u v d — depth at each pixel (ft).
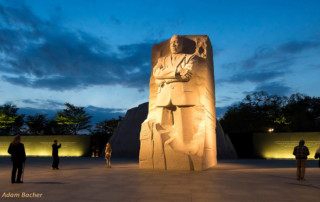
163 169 37.65
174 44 39.11
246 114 153.58
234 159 77.56
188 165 36.50
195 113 37.76
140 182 25.99
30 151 94.12
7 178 29.76
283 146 77.25
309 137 73.46
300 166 27.91
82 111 151.53
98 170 38.81
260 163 54.65
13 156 25.99
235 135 89.30
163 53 43.24
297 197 19.11
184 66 37.22
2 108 140.56
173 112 38.75
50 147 93.04
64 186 23.76
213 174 32.42
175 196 19.24
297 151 28.25
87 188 22.62
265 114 154.30
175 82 37.60
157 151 38.17
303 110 144.56
